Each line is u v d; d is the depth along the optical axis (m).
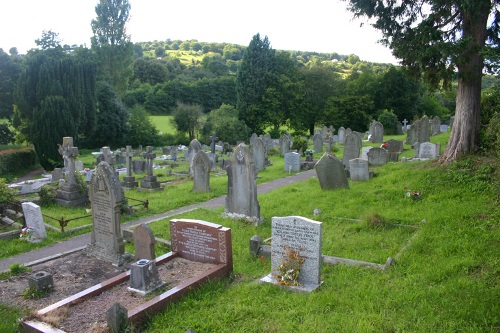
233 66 117.19
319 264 8.00
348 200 14.78
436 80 17.16
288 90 53.66
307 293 7.64
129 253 11.00
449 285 7.20
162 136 54.44
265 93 53.06
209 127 50.34
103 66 54.84
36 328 6.61
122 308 6.53
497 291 6.79
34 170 35.22
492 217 10.62
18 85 36.69
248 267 9.58
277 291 7.87
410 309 6.48
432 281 7.58
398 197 14.27
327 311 6.80
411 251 9.22
